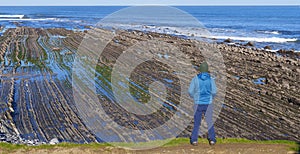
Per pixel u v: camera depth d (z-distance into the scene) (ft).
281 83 44.52
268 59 63.93
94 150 23.35
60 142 26.96
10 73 51.96
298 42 100.73
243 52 73.26
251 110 33.86
